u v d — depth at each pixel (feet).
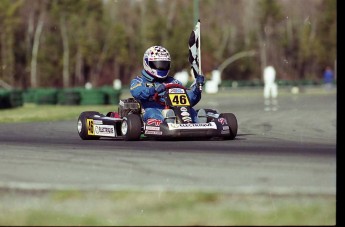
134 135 122.62
